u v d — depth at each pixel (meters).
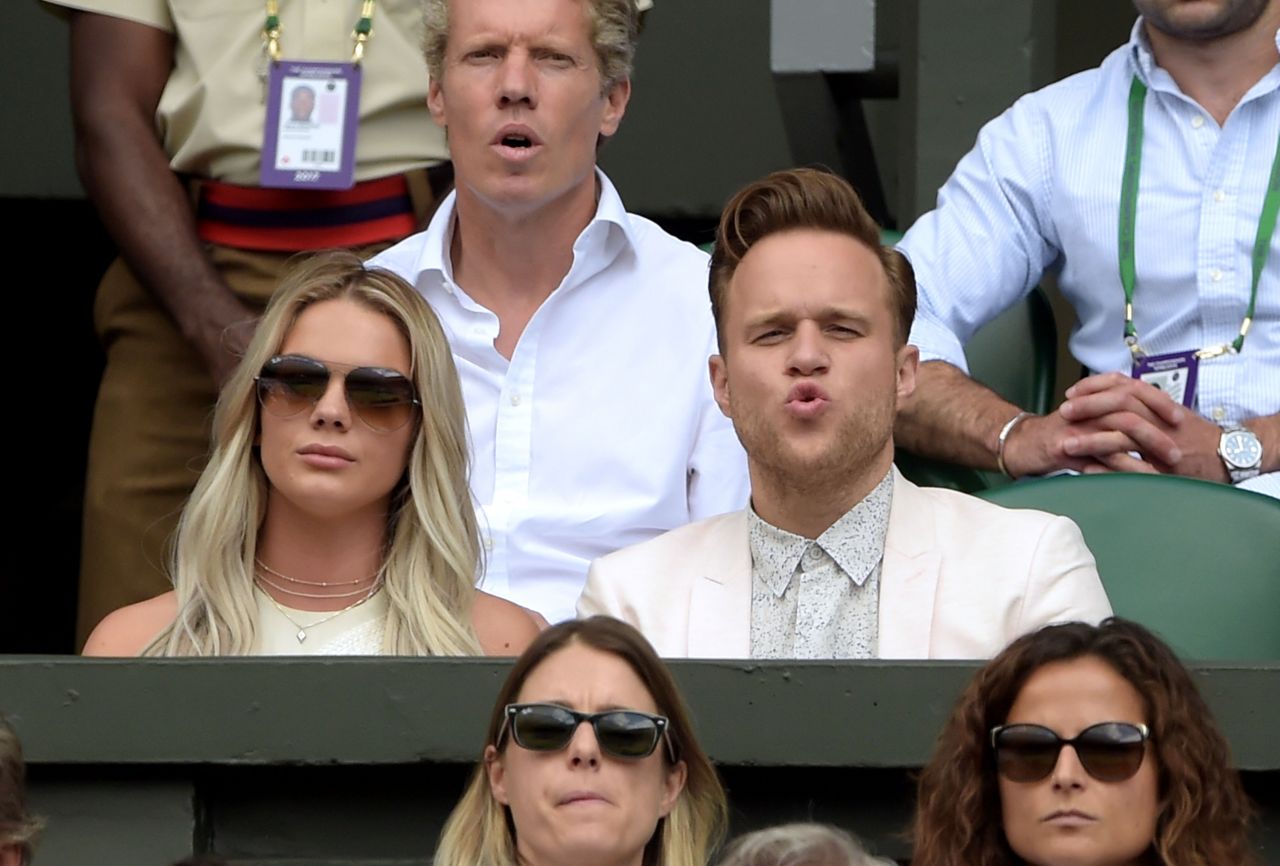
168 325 17.73
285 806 11.81
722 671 11.55
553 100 15.37
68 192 22.80
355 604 13.12
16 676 11.61
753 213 12.98
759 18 22.47
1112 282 16.95
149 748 11.58
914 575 12.60
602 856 10.21
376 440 12.94
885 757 11.46
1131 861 10.27
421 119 17.61
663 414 15.53
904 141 19.19
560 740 10.25
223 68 17.39
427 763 11.60
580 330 15.71
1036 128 17.39
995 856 10.47
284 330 13.09
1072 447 15.42
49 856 11.62
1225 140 16.66
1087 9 22.53
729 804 11.74
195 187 17.69
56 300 23.31
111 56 17.52
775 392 12.52
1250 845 11.15
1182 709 10.34
